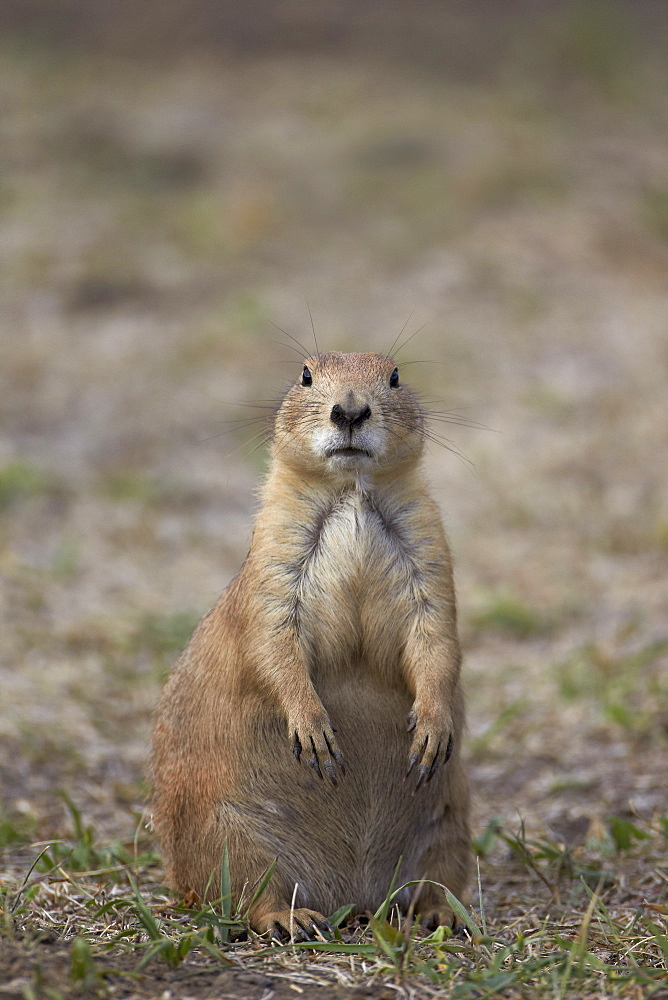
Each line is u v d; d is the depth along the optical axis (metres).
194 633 6.61
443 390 17.50
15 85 29.23
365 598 6.01
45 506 14.63
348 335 18.88
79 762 9.28
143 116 27.59
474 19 35.91
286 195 24.06
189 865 6.12
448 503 15.02
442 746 5.71
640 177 25.78
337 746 5.70
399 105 28.47
